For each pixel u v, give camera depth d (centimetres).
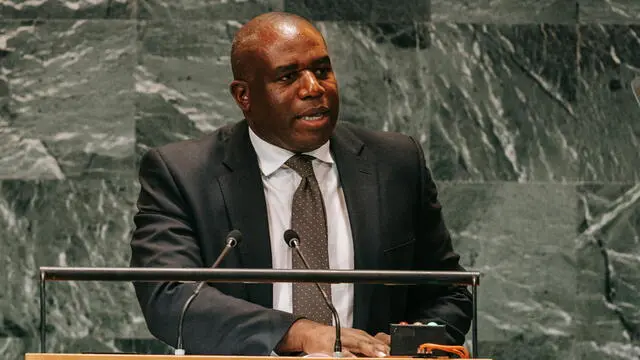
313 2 1452
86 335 1413
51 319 1412
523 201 1444
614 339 1431
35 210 1423
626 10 1464
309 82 955
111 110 1435
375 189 1005
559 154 1449
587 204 1445
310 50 966
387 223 997
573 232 1443
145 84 1439
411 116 1445
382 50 1449
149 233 977
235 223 973
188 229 977
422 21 1455
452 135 1447
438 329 761
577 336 1429
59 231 1423
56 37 1435
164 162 1006
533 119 1450
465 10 1459
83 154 1430
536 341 1427
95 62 1437
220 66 1441
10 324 1407
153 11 1444
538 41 1458
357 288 973
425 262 1042
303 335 866
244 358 671
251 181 988
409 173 1034
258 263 966
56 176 1427
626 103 1452
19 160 1423
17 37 1431
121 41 1439
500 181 1445
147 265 953
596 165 1450
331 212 996
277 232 983
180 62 1441
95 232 1425
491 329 1427
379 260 984
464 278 780
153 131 1434
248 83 984
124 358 664
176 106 1437
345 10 1453
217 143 1020
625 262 1438
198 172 995
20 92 1427
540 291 1435
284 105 960
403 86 1445
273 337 873
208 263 970
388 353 828
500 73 1453
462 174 1444
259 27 984
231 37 1447
